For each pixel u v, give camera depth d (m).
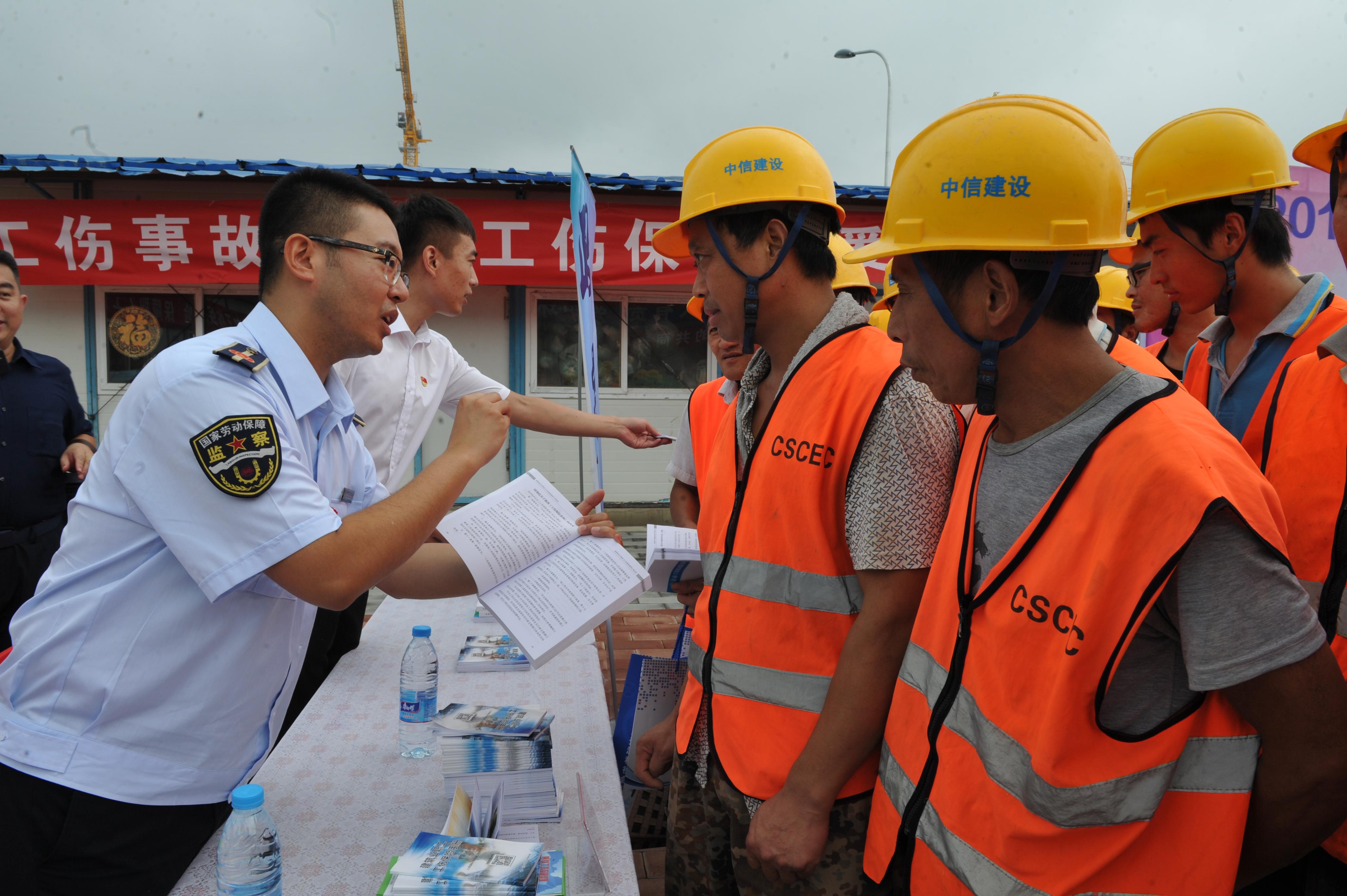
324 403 1.35
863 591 1.12
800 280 1.24
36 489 3.08
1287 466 1.28
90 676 1.13
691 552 1.73
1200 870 0.78
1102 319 2.29
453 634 2.21
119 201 5.58
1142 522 0.74
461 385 2.74
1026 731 0.82
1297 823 0.76
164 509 1.09
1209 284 1.53
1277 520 0.75
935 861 0.93
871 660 1.08
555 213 5.89
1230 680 0.71
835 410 1.14
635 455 6.92
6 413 3.00
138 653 1.14
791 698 1.17
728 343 1.80
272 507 1.08
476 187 5.84
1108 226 0.82
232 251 5.73
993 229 0.82
